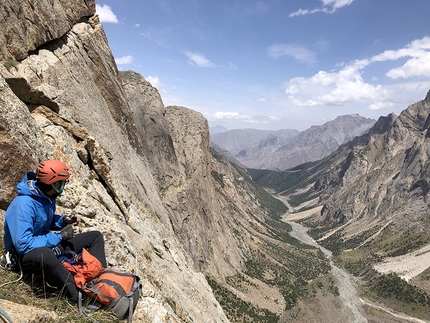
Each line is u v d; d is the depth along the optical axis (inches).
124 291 242.8
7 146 319.9
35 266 218.1
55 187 228.7
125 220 641.6
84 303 233.5
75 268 236.7
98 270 243.9
